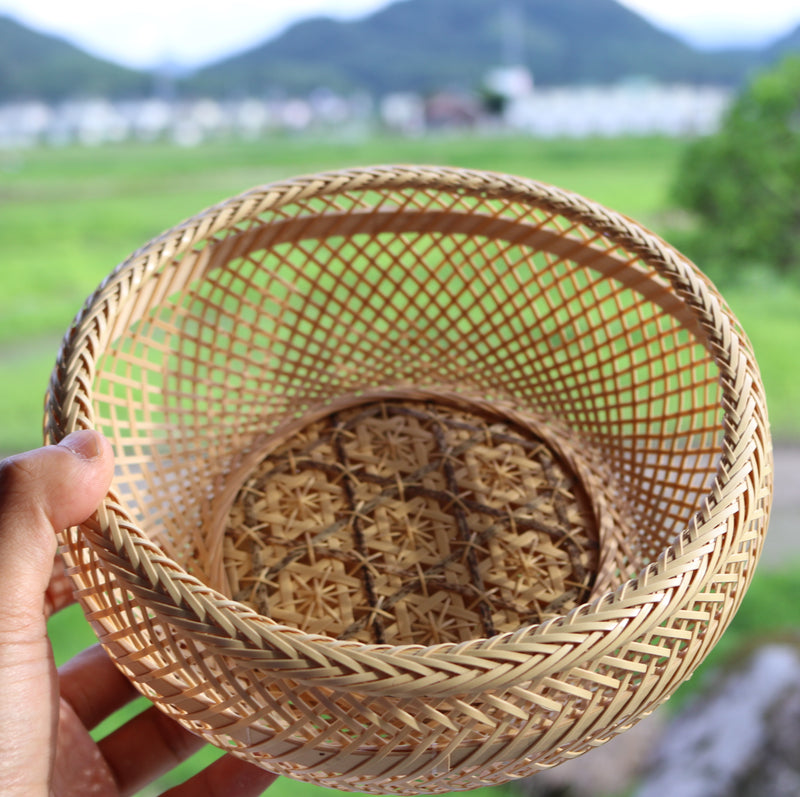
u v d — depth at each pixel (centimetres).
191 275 30
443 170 29
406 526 30
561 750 21
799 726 51
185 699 21
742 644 60
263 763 22
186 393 32
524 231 31
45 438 24
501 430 33
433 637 27
